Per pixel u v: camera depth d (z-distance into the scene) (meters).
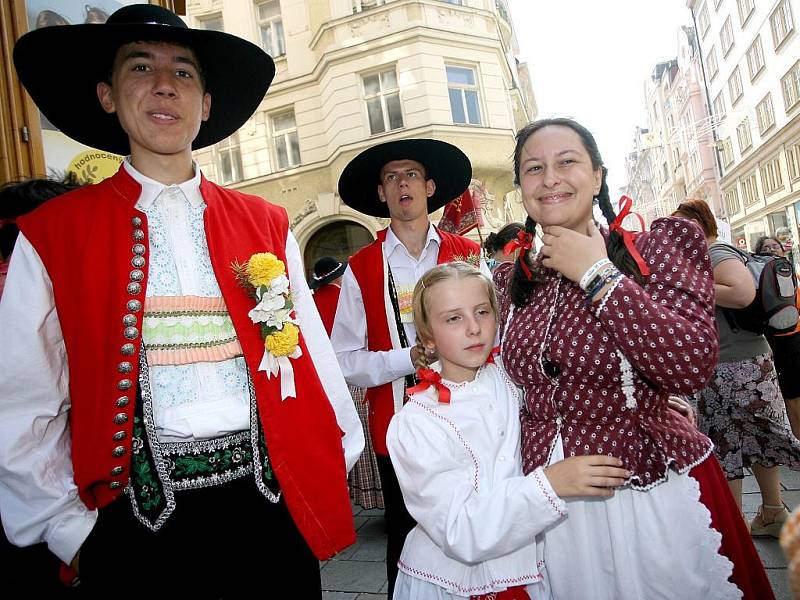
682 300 1.28
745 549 1.38
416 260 2.71
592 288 1.28
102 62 1.59
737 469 2.67
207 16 13.09
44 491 1.28
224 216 1.58
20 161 2.48
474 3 11.83
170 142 1.48
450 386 1.53
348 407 1.74
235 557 1.45
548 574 1.46
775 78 23.59
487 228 11.20
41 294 1.35
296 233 12.27
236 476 1.44
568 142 1.43
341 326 2.70
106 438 1.30
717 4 29.75
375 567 3.08
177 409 1.40
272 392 1.48
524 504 1.27
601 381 1.35
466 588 1.42
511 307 1.59
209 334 1.47
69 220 1.40
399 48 11.21
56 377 1.36
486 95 11.76
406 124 11.17
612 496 1.35
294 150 12.56
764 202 26.44
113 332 1.35
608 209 1.53
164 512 1.35
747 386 2.64
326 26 11.53
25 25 2.57
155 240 1.47
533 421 1.49
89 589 1.36
